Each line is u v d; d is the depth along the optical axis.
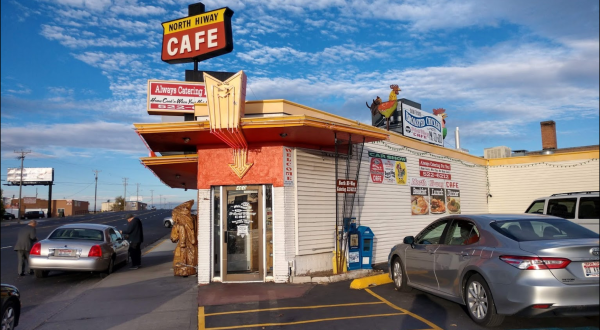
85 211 107.06
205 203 9.99
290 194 10.01
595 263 5.23
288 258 9.75
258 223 9.93
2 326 5.71
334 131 9.23
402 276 8.52
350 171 11.90
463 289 6.47
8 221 63.44
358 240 10.74
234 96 8.62
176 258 11.03
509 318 6.46
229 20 12.42
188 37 12.52
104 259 11.90
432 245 7.54
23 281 12.01
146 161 10.59
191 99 12.30
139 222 13.60
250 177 9.95
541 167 19.19
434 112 18.98
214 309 7.52
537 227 6.30
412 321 6.49
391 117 15.60
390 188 13.58
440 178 16.48
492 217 6.73
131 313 7.43
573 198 10.32
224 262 9.83
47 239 12.17
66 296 9.64
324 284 9.49
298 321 6.65
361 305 7.57
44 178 81.12
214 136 9.35
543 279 5.19
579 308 5.09
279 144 9.99
